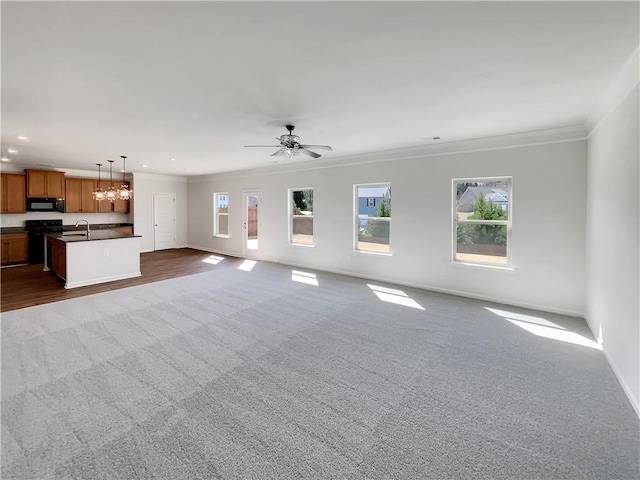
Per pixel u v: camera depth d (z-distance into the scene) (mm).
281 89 2803
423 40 2004
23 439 1871
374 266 5965
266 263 7645
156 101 3080
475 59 2252
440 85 2713
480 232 4875
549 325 3748
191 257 8461
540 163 4211
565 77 2535
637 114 2270
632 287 2332
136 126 3951
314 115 3531
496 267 4621
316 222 6828
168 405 2215
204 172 8875
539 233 4266
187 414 2123
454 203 5031
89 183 8500
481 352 3062
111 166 7570
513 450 1831
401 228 5566
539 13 1717
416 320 3902
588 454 1801
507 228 4602
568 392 2412
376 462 1740
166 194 9664
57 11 1681
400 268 5625
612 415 2143
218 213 9383
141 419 2064
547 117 3568
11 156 6191
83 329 3541
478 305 4496
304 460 1748
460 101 3086
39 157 6293
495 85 2705
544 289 4262
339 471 1678
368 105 3199
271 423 2045
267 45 2068
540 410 2195
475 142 4688
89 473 1645
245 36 1957
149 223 9320
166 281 5848
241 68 2395
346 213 6301
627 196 2467
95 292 5078
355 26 1851
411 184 5398
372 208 6082
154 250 9445
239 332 3504
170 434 1933
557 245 4145
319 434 1951
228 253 8883
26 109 3283
